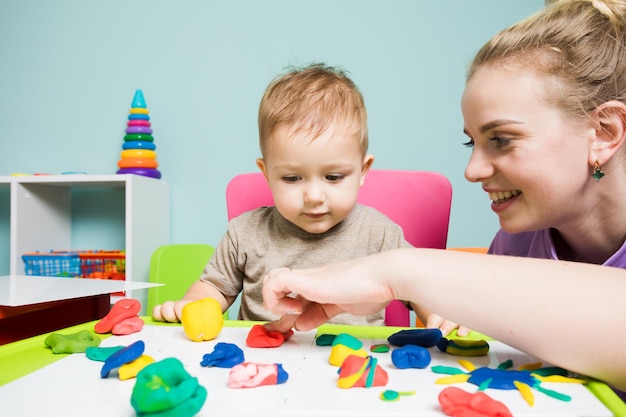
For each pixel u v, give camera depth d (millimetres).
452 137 1729
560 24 545
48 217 1808
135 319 504
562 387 320
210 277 969
